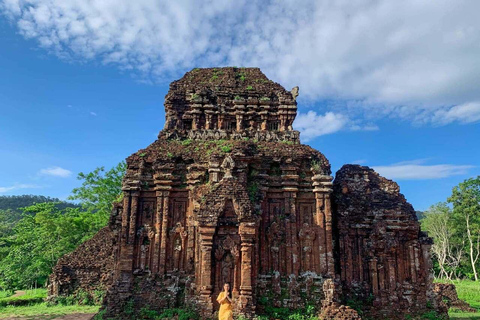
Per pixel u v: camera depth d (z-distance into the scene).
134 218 16.59
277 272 15.90
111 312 15.12
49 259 38.56
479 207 57.03
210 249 14.56
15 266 37.69
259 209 16.39
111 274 23.14
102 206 42.22
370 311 16.84
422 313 16.94
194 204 16.08
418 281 17.45
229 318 11.82
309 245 16.48
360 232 18.14
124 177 17.09
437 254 58.44
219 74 22.16
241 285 14.24
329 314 14.27
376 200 18.52
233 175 16.45
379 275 17.36
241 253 14.62
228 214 14.98
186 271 15.99
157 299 15.47
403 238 18.05
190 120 20.55
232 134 19.59
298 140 19.70
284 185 17.06
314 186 17.19
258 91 21.16
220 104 20.62
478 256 57.91
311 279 15.87
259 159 17.22
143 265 16.25
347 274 17.53
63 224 39.88
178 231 16.61
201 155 17.45
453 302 23.83
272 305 15.40
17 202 158.88
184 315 14.26
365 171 19.14
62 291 23.92
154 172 17.36
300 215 17.02
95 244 25.08
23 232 42.69
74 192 42.22
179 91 20.89
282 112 20.48
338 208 18.38
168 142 18.86
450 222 58.75
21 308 22.14
